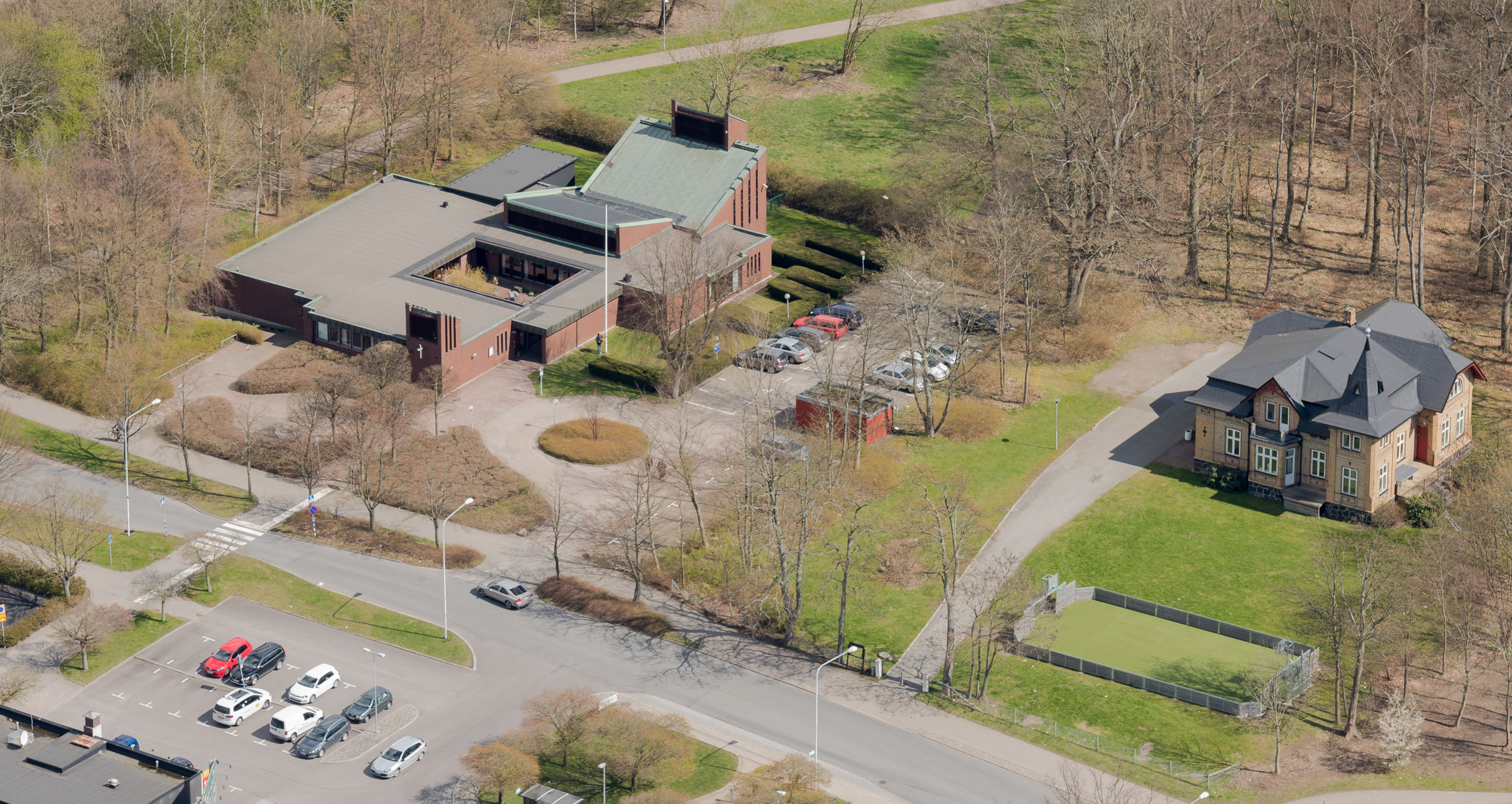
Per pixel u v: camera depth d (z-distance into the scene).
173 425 160.75
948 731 122.88
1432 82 175.75
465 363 167.38
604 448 156.50
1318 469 146.25
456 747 121.44
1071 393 166.38
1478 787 115.62
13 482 151.62
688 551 142.75
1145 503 148.62
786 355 170.88
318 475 152.12
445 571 131.12
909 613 135.50
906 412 163.38
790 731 123.06
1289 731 121.19
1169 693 125.31
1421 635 131.75
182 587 139.00
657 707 125.31
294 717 122.62
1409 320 154.25
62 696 127.00
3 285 165.88
